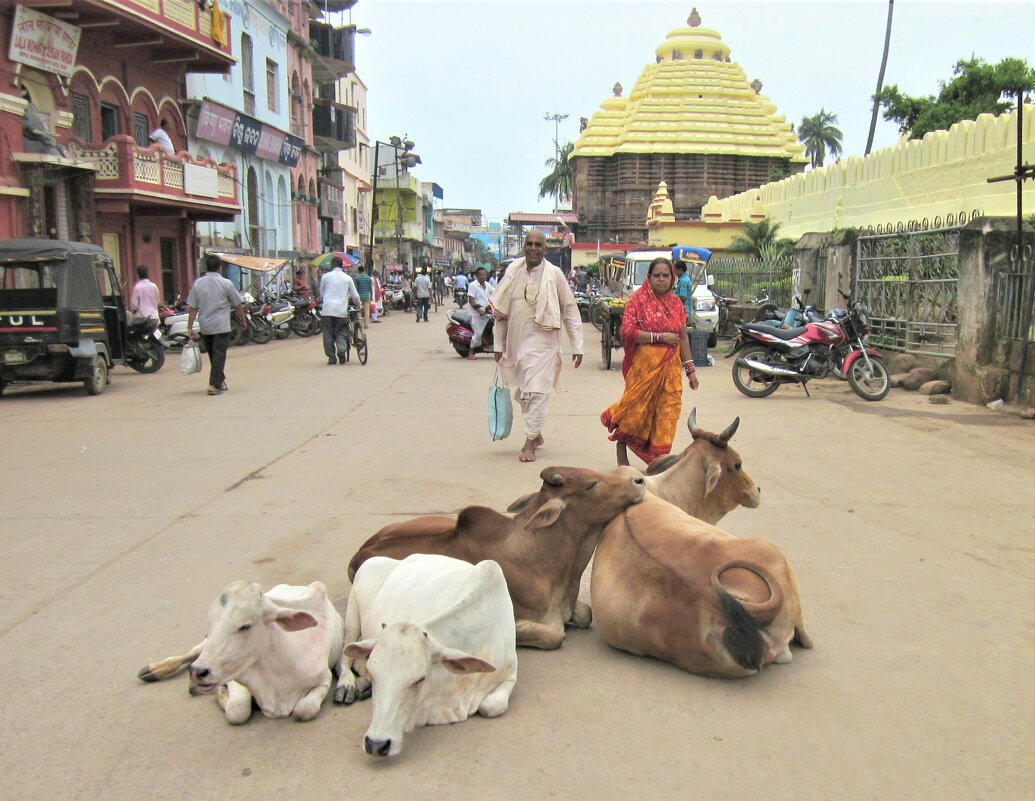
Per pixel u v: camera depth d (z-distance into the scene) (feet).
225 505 20.88
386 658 9.68
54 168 57.31
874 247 45.78
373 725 9.50
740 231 96.27
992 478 22.71
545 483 13.39
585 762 10.11
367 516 19.76
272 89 107.14
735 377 37.91
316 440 28.53
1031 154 47.24
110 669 12.59
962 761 10.06
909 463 24.47
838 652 12.84
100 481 23.38
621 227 146.41
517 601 13.02
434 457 25.71
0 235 52.75
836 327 36.68
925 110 83.92
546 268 24.93
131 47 69.87
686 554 12.17
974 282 34.53
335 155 146.92
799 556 16.81
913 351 41.04
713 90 144.46
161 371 50.06
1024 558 16.70
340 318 51.65
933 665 12.42
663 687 11.84
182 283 79.20
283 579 15.93
